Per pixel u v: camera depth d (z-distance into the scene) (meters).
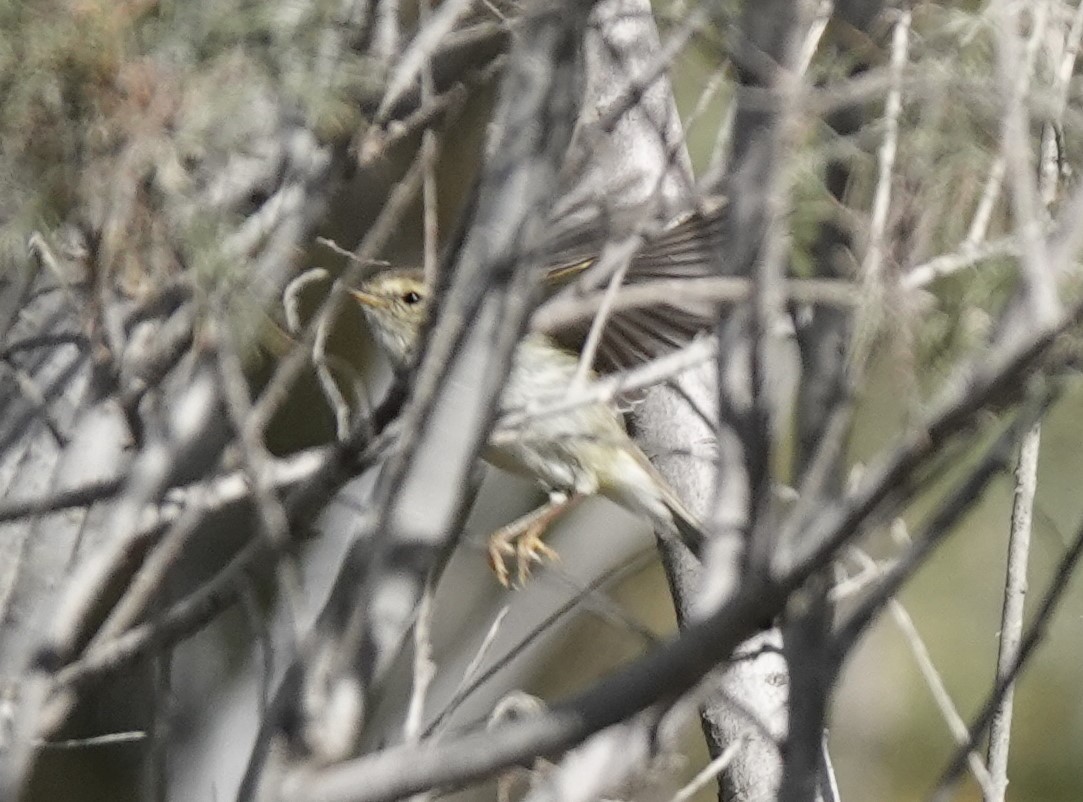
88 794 12.83
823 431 6.29
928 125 6.59
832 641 6.07
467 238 6.82
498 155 6.38
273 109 7.55
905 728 14.57
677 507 9.77
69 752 12.86
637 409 10.02
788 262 6.66
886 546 8.71
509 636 11.85
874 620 6.41
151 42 6.58
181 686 10.84
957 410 5.02
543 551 11.02
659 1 9.00
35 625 7.46
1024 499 7.69
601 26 8.43
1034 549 12.45
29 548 8.81
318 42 6.95
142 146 6.51
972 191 6.62
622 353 9.70
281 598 7.35
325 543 9.41
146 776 7.95
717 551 5.85
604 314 6.86
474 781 5.32
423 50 7.61
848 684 14.59
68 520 8.91
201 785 10.23
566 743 5.24
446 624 12.03
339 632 5.82
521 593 12.05
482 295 6.15
